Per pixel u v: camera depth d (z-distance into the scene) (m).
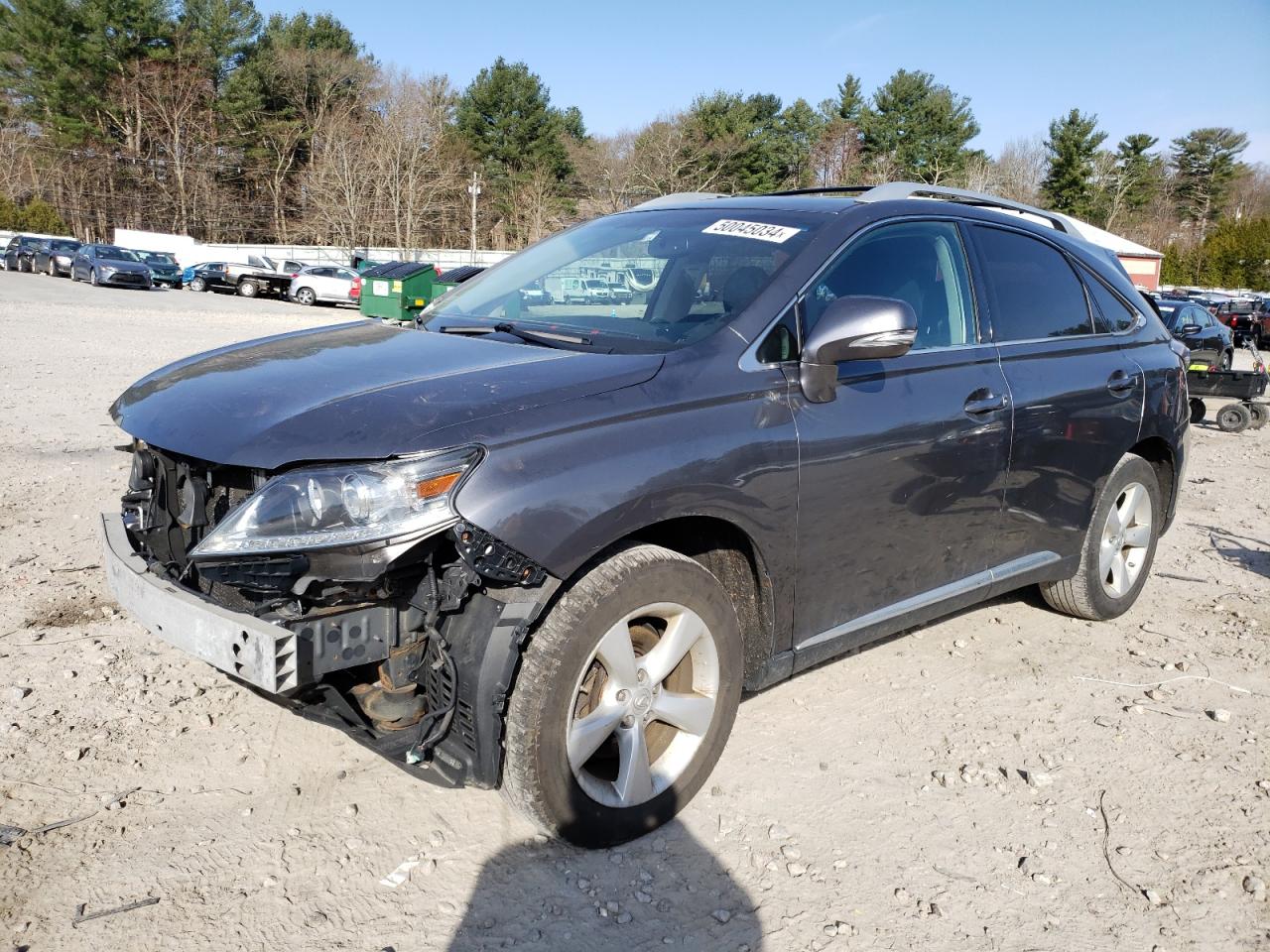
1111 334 4.49
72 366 12.88
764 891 2.71
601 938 2.50
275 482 2.46
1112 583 4.68
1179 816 3.14
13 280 37.09
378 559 2.38
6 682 3.67
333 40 77.06
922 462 3.44
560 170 77.69
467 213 74.62
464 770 2.58
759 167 70.56
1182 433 4.81
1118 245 53.09
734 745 3.45
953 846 2.94
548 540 2.49
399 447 2.42
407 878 2.69
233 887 2.63
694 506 2.79
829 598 3.31
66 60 69.19
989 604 4.98
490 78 77.38
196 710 3.54
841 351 3.03
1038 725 3.70
